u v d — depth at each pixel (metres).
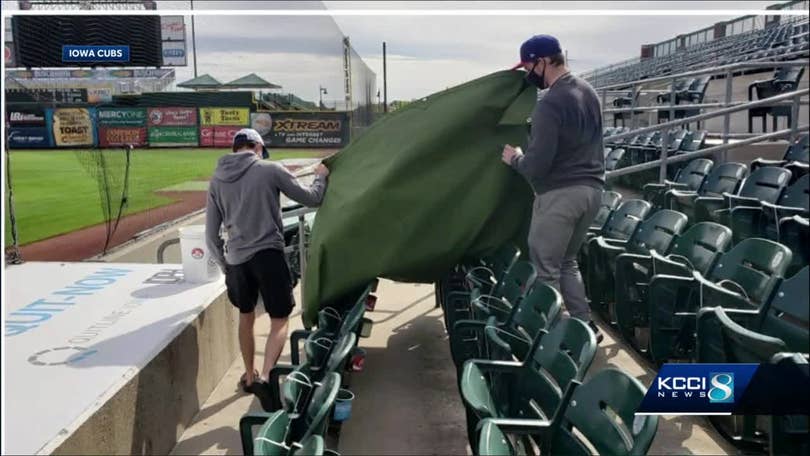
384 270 3.82
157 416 3.05
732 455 2.86
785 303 2.63
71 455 2.35
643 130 6.61
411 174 3.85
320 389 2.31
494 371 2.52
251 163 3.55
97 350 3.10
